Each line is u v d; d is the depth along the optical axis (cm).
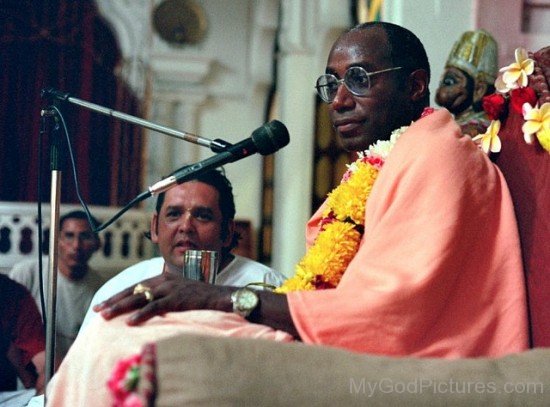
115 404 213
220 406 205
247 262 500
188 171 345
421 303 258
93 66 1547
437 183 274
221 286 272
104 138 1531
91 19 1545
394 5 723
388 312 256
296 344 222
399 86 326
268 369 212
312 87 1371
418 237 267
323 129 1374
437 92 643
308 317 259
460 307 270
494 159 324
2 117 1502
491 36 640
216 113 1659
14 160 1502
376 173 314
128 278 494
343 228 307
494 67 635
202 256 327
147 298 267
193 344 215
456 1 714
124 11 1571
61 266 837
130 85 1566
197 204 482
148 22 1591
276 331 263
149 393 208
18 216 1330
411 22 716
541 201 285
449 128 294
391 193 279
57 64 1529
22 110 1509
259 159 1616
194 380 208
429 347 262
